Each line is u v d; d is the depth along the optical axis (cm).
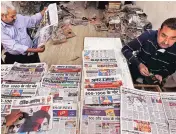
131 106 87
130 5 394
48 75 119
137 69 126
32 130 79
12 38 154
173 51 117
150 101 91
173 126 78
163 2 231
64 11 445
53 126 81
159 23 249
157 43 117
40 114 86
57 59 285
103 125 79
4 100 94
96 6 489
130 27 296
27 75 118
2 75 118
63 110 90
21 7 379
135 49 129
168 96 94
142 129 76
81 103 90
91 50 137
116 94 94
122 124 78
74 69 128
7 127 80
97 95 94
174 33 102
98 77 108
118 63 122
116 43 147
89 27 391
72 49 312
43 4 422
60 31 353
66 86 108
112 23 362
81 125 78
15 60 170
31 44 169
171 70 130
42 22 158
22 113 86
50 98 95
